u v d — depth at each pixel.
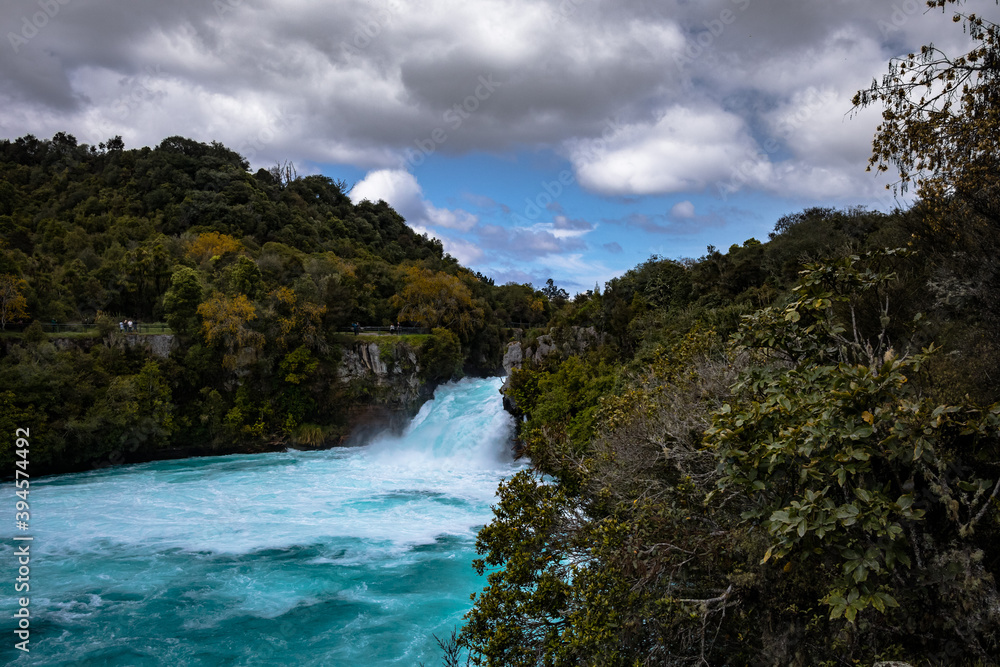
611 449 16.17
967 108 11.16
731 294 45.06
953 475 9.27
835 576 8.92
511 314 98.56
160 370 52.41
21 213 95.00
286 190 126.12
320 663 18.23
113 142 133.62
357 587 23.67
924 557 8.85
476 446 47.19
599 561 12.21
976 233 12.76
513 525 13.30
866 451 8.51
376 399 58.84
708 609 10.55
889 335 14.57
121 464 48.38
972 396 10.21
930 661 8.55
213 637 19.88
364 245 119.81
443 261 128.75
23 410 44.22
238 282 60.16
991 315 12.64
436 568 25.52
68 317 60.44
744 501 11.56
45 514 34.03
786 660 9.36
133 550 28.03
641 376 25.53
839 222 46.00
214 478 43.34
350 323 68.56
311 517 33.25
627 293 51.53
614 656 10.25
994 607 7.95
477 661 12.18
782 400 9.59
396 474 44.16
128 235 86.75
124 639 19.81
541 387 40.84
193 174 112.06
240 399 54.53
